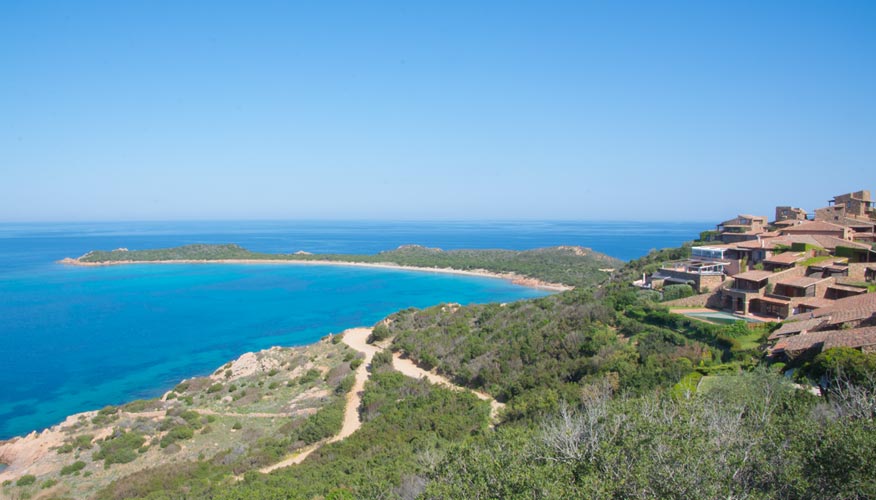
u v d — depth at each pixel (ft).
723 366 126.41
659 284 220.43
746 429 61.62
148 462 154.10
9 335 336.29
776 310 170.40
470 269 655.35
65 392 233.55
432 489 62.34
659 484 49.75
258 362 254.88
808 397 81.00
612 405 78.28
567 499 50.55
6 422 200.23
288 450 153.58
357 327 355.77
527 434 82.02
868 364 88.22
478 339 233.35
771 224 285.84
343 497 94.79
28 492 138.41
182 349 306.14
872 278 173.06
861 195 265.54
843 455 50.31
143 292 507.71
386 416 162.71
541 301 268.41
